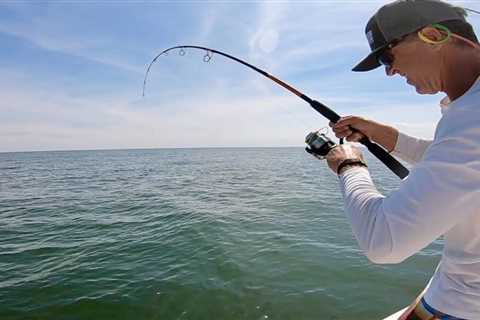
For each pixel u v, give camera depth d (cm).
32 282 525
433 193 80
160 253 644
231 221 888
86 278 535
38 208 1244
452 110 88
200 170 3197
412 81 103
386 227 85
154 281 511
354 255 592
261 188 1645
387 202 89
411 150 173
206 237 730
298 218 911
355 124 179
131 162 5431
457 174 80
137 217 1017
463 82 93
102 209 1184
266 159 5691
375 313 410
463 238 101
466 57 92
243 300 447
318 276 509
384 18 100
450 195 80
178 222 909
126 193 1622
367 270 525
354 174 109
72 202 1371
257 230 784
